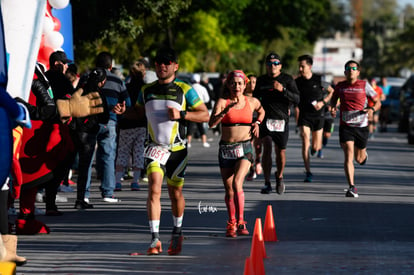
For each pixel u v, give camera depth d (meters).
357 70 29.53
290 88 28.64
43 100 19.58
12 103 14.67
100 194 30.83
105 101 26.03
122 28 51.25
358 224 23.11
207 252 18.86
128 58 79.06
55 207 25.12
